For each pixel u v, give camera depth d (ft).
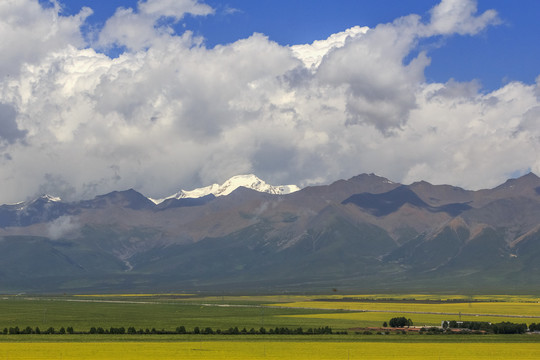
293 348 583.17
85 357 508.94
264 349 573.74
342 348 586.45
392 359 510.17
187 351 554.05
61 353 533.14
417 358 517.55
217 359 502.79
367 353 549.95
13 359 495.82
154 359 499.92
